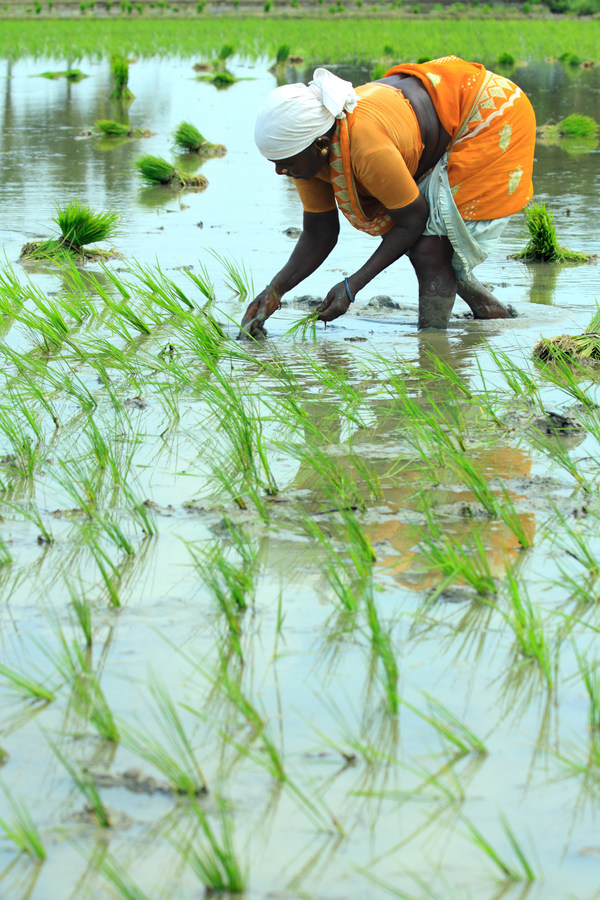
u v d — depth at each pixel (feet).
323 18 545.85
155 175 145.69
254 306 76.13
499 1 610.24
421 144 71.97
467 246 75.56
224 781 27.37
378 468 50.11
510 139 74.43
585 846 24.90
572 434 54.80
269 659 33.30
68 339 74.90
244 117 219.82
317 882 23.76
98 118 220.02
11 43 399.85
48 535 42.32
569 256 102.83
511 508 43.32
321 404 60.08
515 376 63.98
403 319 82.02
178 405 60.23
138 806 26.48
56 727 29.89
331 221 75.87
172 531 43.11
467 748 28.55
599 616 35.86
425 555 40.06
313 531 42.80
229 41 393.29
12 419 57.26
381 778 27.45
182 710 30.50
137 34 440.04
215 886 23.40
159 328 79.05
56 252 100.07
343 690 31.50
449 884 23.70
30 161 165.37
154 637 34.73
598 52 350.02
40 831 25.62
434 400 60.70
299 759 28.22
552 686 31.63
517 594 34.53
